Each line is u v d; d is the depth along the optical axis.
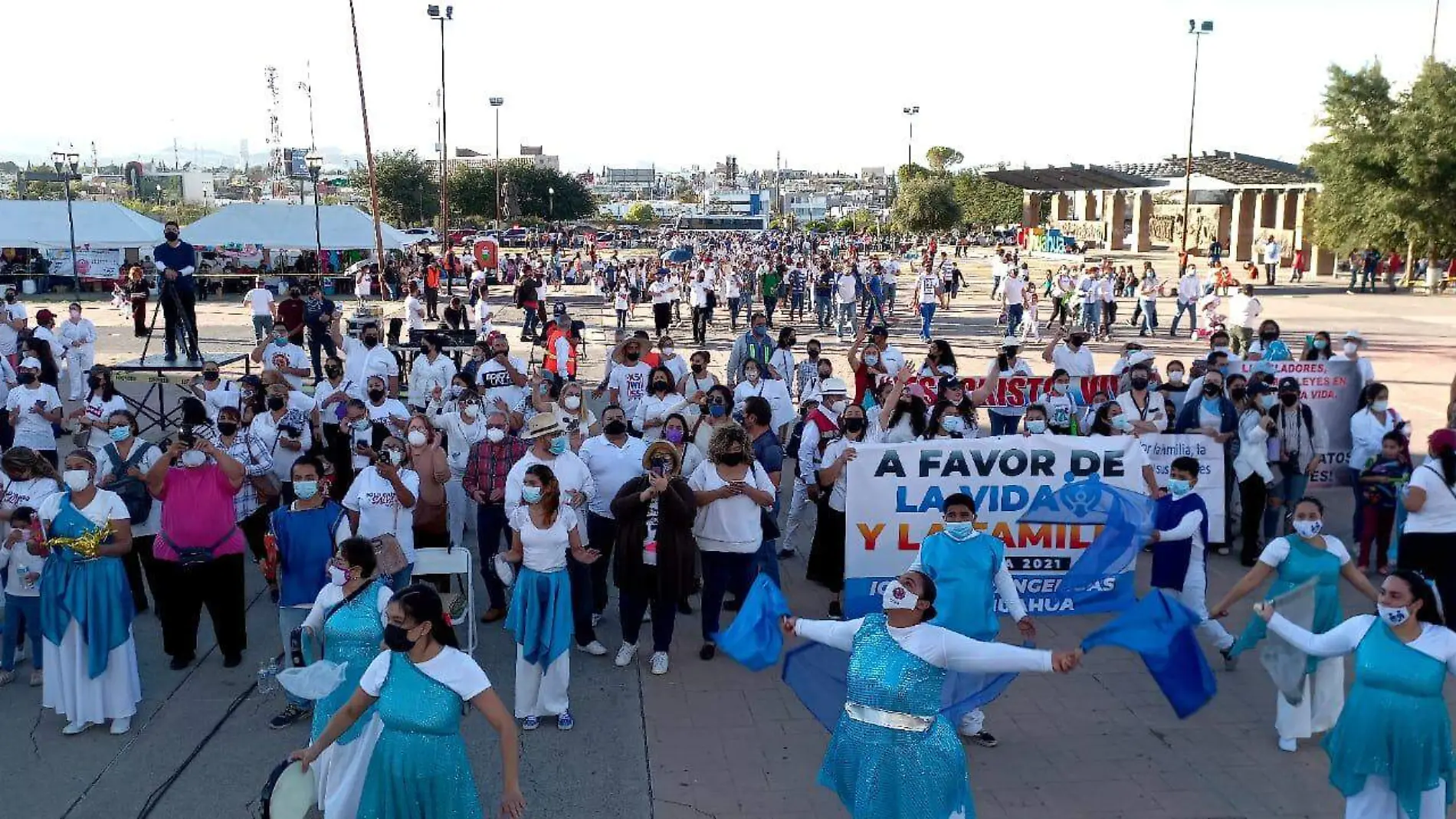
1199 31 42.84
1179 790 6.31
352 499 7.49
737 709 7.44
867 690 4.67
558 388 12.36
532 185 103.56
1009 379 13.10
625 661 8.16
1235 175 50.16
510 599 8.73
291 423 9.93
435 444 8.69
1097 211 74.25
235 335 28.42
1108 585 8.82
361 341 13.39
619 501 7.89
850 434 8.83
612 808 6.15
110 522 6.96
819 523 9.11
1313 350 13.32
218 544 7.88
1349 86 38.72
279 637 8.77
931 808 4.57
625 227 123.19
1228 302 35.47
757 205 167.12
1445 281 39.75
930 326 29.36
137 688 7.27
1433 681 5.10
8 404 12.23
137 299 27.41
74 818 6.08
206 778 6.54
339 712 4.92
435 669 4.78
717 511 8.09
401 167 91.00
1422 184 37.00
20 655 8.27
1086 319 27.12
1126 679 7.93
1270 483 10.31
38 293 39.03
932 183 84.75
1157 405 11.46
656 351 13.70
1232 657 7.52
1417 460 14.17
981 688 5.96
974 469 8.70
